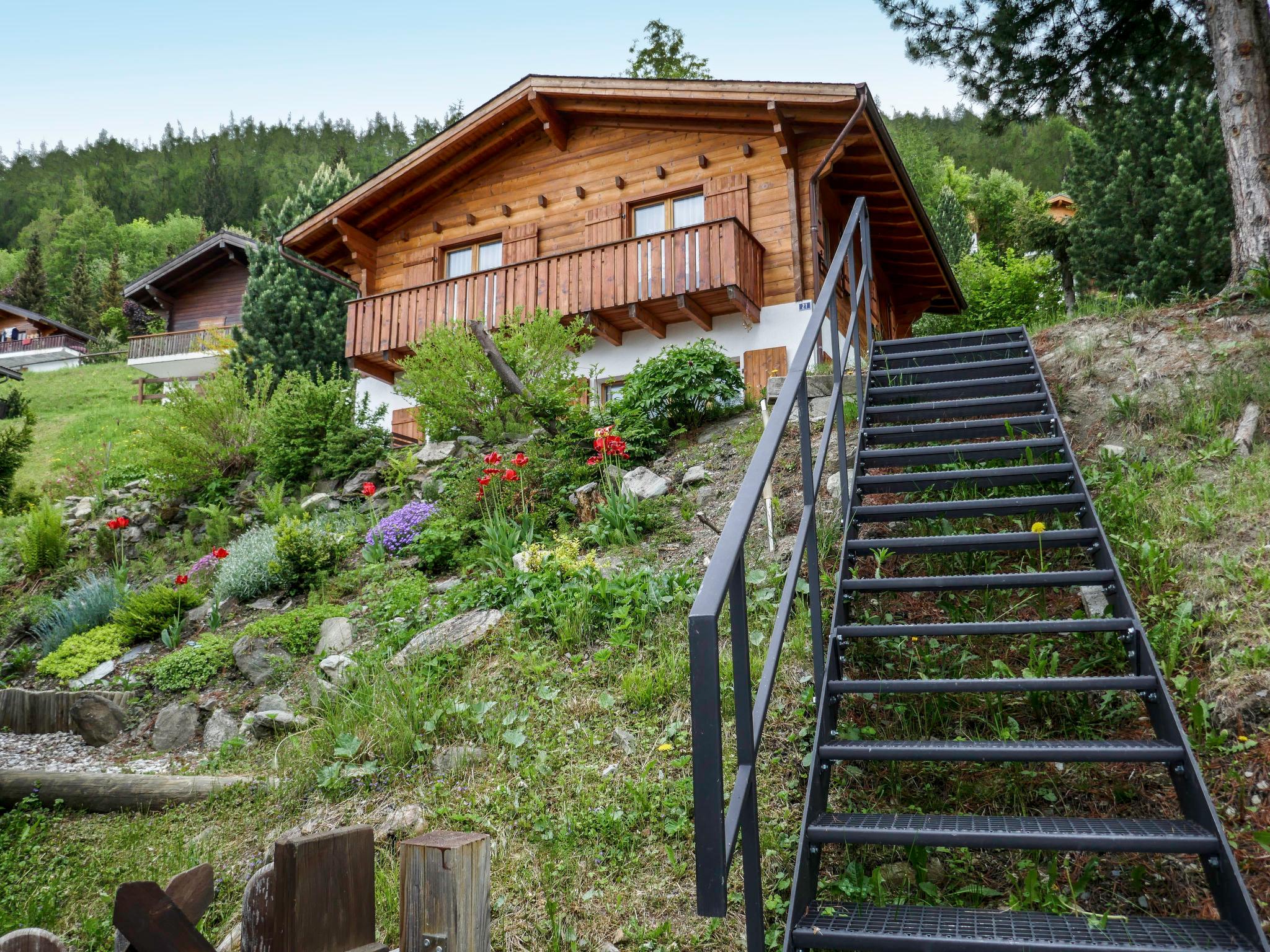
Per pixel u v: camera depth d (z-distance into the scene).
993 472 4.14
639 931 2.74
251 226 89.38
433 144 13.84
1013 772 3.00
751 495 1.92
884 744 2.63
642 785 3.40
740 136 12.78
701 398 8.24
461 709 4.23
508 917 2.90
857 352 5.04
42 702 5.85
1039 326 6.99
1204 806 2.18
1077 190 18.53
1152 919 2.05
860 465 4.54
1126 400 5.28
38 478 19.02
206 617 7.24
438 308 13.23
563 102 13.49
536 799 3.49
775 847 2.90
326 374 21.30
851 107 11.27
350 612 6.46
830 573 4.57
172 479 10.83
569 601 5.07
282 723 4.99
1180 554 3.84
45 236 87.38
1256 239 7.33
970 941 1.96
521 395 9.17
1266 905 2.32
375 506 9.16
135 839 4.12
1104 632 3.34
